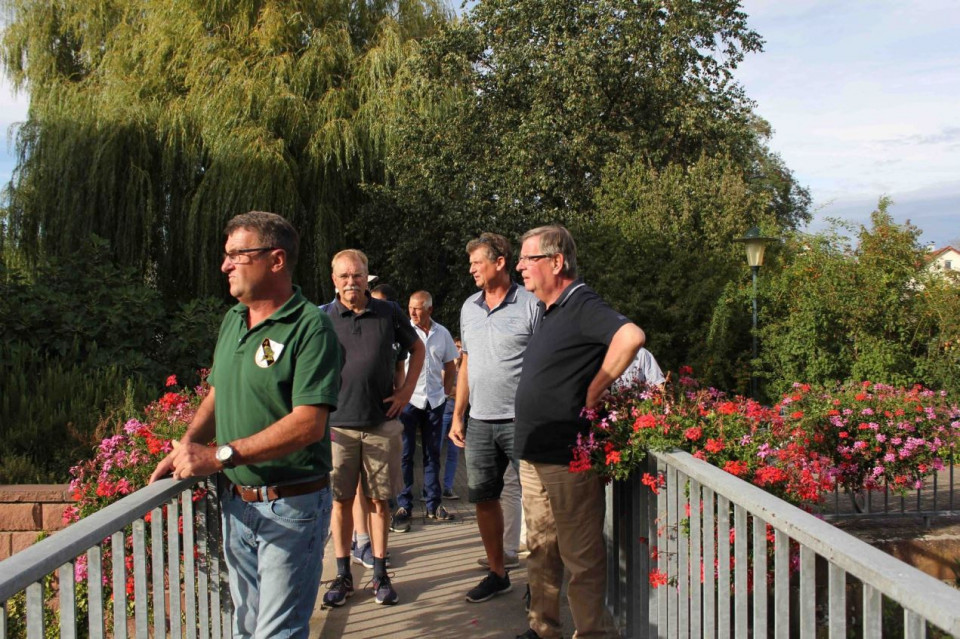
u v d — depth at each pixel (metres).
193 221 11.73
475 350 4.30
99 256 9.12
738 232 14.06
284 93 12.11
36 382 6.87
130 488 3.70
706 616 2.62
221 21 12.82
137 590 2.32
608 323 3.19
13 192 12.12
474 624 4.06
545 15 16.64
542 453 3.36
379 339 4.44
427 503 6.66
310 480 2.69
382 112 12.93
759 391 12.30
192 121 12.01
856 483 6.16
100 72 12.96
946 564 5.82
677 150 18.38
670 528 3.05
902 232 11.16
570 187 16.34
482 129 16.34
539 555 3.63
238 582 2.75
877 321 11.11
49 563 1.74
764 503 2.07
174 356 8.39
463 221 13.43
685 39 17.31
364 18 14.28
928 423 6.05
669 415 3.19
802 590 1.86
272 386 2.57
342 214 13.34
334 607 4.34
